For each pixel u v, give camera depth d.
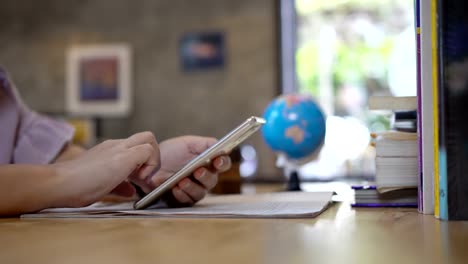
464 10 0.63
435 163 0.70
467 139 0.65
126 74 4.83
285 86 4.59
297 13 4.61
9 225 0.70
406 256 0.44
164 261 0.42
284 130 1.77
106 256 0.45
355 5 4.52
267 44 4.58
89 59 4.89
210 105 4.70
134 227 0.65
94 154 0.83
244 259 0.43
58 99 4.95
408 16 4.42
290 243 0.51
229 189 1.64
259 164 4.47
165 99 4.78
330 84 4.54
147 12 4.82
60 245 0.52
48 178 0.78
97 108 4.86
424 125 0.76
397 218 0.71
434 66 0.67
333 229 0.61
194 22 4.73
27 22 5.02
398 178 0.86
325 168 4.15
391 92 4.44
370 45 4.48
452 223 0.64
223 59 4.67
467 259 0.42
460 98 0.65
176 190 0.87
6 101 1.07
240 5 4.64
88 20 4.92
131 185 0.99
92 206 0.93
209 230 0.61
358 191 0.90
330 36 4.55
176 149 0.95
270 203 0.93
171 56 4.77
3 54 5.04
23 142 1.09
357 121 4.42
